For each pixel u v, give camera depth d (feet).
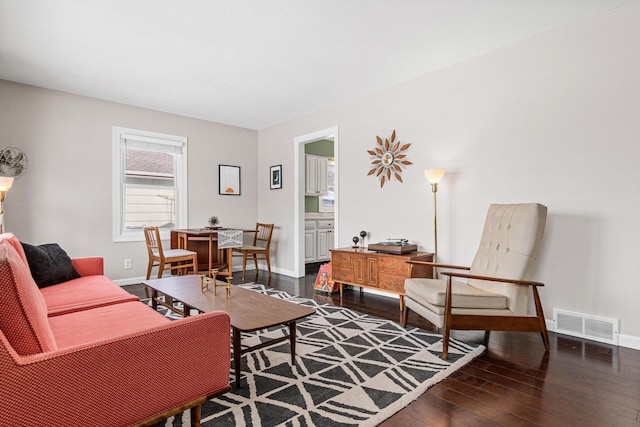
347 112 13.99
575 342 7.99
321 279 13.34
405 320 8.99
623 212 7.75
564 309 8.56
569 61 8.49
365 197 13.34
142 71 11.07
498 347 7.71
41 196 12.28
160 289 8.25
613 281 7.88
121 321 5.64
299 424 4.80
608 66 7.93
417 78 11.69
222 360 4.43
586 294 8.25
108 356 3.48
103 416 3.44
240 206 18.07
